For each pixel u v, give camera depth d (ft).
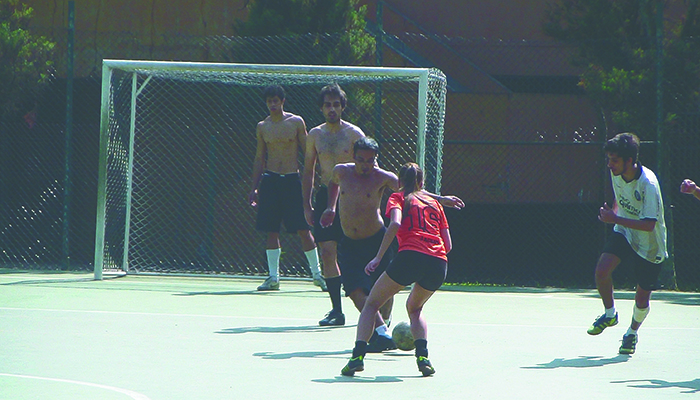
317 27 161.38
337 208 101.04
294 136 134.31
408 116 173.37
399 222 73.20
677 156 154.51
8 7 171.83
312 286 147.54
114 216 154.51
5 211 171.63
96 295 127.44
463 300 130.52
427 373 72.08
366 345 72.54
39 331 93.81
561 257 172.76
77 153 174.29
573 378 71.72
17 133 171.94
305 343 88.69
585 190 196.24
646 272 84.12
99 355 79.97
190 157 171.42
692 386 68.64
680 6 179.52
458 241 177.99
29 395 62.85
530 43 180.55
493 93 195.21
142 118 170.60
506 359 80.84
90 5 180.45
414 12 207.21
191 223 170.81
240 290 138.62
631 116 148.46
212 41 169.07
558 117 199.00
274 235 138.92
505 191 196.44
